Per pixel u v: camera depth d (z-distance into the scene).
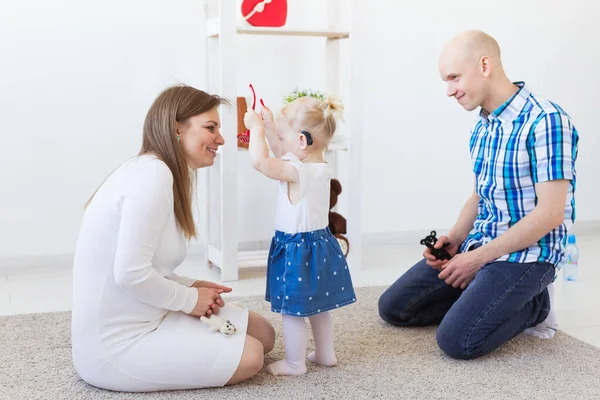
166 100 1.61
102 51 2.83
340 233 2.86
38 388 1.65
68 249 2.90
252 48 3.01
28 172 2.81
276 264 1.74
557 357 1.88
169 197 1.56
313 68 3.10
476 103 1.88
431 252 2.06
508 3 3.33
